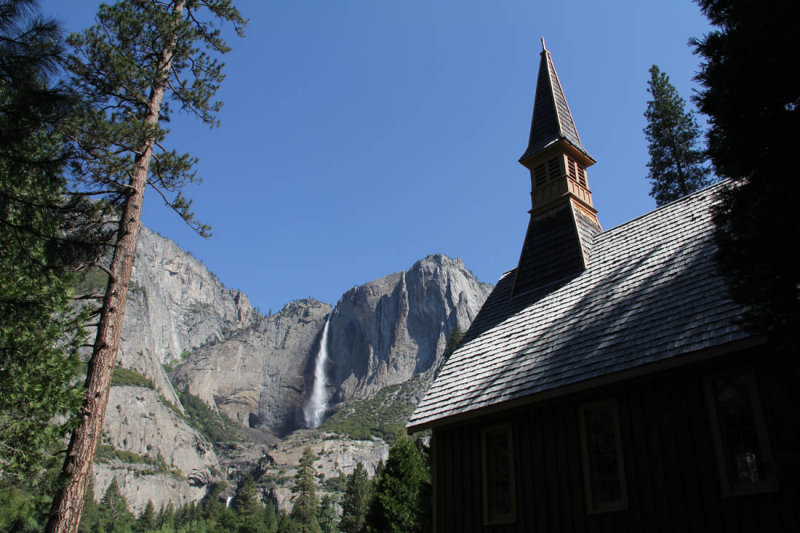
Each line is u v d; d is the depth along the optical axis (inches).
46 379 597.3
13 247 506.0
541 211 776.3
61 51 347.6
